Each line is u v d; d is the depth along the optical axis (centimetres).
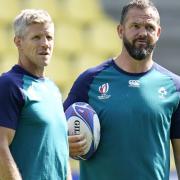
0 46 4856
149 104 1577
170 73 1645
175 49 5222
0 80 1370
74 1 5181
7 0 4984
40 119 1377
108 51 5141
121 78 1612
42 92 1410
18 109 1363
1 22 4931
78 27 5128
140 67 1614
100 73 1638
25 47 1408
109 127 1582
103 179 1602
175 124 1622
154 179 1572
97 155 1606
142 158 1565
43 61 1408
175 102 1603
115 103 1586
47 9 5053
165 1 5297
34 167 1370
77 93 1652
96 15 5241
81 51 5053
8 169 1326
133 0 1585
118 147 1573
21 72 1407
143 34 1548
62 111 1455
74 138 1571
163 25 5244
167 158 1603
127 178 1569
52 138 1399
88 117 1586
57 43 5000
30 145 1371
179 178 1652
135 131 1567
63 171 1437
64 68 4891
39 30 1402
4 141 1342
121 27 1616
